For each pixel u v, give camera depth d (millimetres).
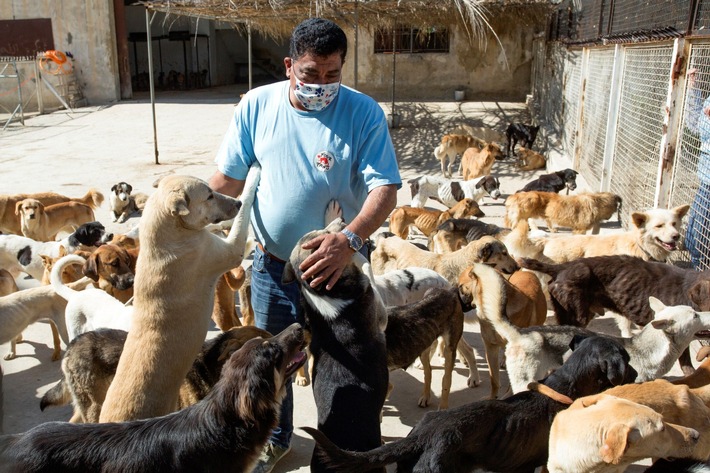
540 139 16547
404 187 13016
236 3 12961
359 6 13641
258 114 3283
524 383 4062
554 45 16531
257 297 3568
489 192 10602
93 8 27016
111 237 7023
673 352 4039
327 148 3174
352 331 2912
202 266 3094
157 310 2982
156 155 15031
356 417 2875
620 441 2766
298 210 3246
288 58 3143
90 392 3662
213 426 2607
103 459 2562
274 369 2619
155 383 2977
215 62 35188
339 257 2828
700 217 6211
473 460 3133
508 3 15797
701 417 3400
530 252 6520
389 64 23672
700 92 6422
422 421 3123
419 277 5277
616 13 10039
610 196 8781
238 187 3492
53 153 16656
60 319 5160
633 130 8445
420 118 20422
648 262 5273
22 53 27484
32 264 6820
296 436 4344
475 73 23391
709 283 4668
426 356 4664
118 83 28062
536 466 3381
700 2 6266
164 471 2568
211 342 3516
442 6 13500
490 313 4211
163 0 13508
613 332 6027
